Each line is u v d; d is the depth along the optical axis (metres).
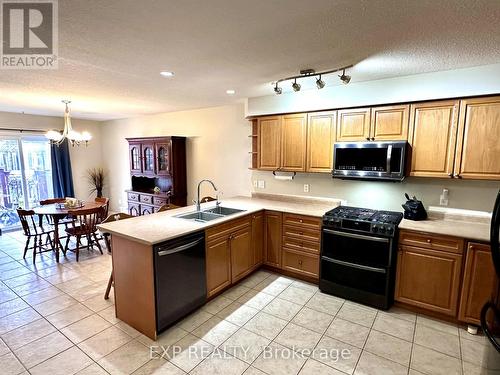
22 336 2.34
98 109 4.96
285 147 3.63
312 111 3.38
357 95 3.06
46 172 6.08
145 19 1.61
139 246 2.28
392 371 1.99
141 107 4.72
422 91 2.71
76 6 1.46
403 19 1.61
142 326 2.37
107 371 1.97
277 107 3.64
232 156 4.55
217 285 2.90
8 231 5.47
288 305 2.84
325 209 3.42
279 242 3.47
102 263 3.92
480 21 1.62
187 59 2.30
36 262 3.94
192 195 5.16
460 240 2.39
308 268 3.29
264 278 3.46
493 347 1.51
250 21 1.64
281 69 2.57
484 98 2.46
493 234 1.51
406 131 2.83
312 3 1.44
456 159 2.61
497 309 1.49
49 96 3.77
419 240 2.59
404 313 2.71
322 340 2.32
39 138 5.90
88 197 6.74
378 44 1.98
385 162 2.87
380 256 2.73
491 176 2.48
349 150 3.08
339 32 1.80
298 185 3.87
